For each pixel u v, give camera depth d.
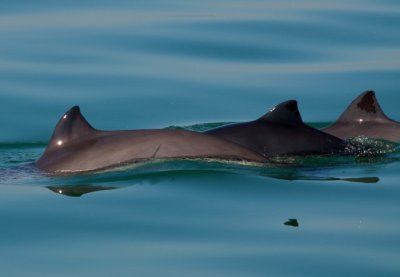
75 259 41.00
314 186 50.94
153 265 40.34
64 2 94.19
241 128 59.75
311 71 79.62
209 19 89.50
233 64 80.50
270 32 86.81
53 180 52.06
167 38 84.50
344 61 81.75
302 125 61.03
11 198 49.09
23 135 67.69
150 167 52.53
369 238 43.31
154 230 44.25
